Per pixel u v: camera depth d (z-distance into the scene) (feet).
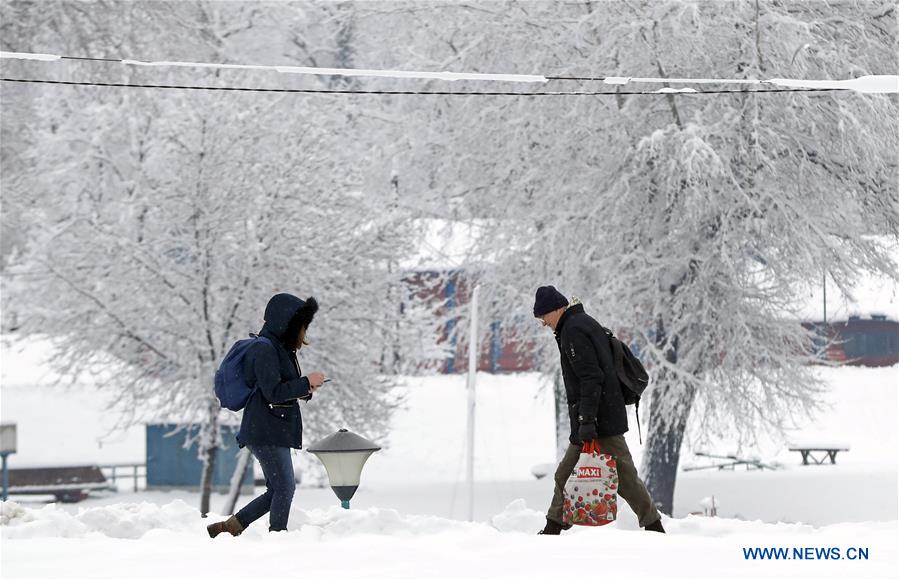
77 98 270.46
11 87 259.60
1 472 251.80
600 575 50.93
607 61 193.16
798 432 339.98
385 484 256.73
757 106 181.37
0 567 53.72
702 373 196.03
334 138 221.87
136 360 201.77
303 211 207.00
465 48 209.15
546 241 197.88
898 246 201.16
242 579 50.16
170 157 207.31
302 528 65.62
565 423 209.67
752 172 187.42
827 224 196.13
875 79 82.07
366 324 214.69
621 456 65.00
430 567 53.01
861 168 190.60
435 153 226.38
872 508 202.28
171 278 199.52
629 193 193.88
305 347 208.33
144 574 51.57
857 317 452.35
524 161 206.90
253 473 245.04
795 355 202.69
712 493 222.07
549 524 66.28
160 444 253.44
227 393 63.72
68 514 73.51
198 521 74.59
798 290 197.77
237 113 208.13
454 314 223.92
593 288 196.13
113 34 258.16
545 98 200.23
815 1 192.34
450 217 221.66
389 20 238.48
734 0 184.34
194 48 284.41
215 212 200.34
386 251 214.28
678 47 187.11
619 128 193.36
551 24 204.95
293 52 329.72
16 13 248.11
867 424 351.67
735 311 193.06
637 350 195.72
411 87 225.56
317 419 212.02
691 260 193.36
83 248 200.85
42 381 306.76
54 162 245.86
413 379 409.28
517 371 422.41
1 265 247.29
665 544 59.67
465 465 304.71
